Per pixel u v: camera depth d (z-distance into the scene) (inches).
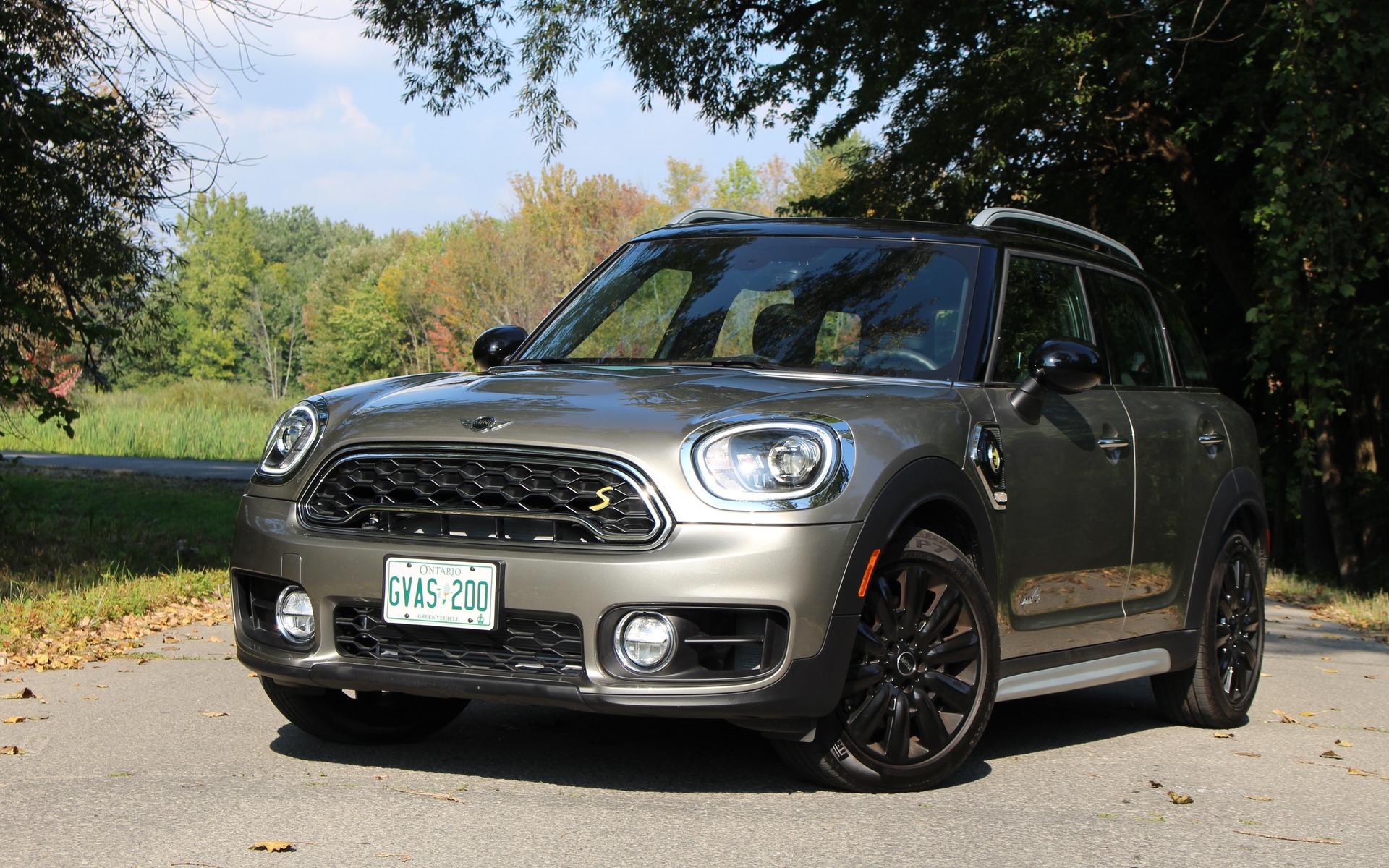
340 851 114.0
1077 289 186.9
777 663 129.9
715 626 130.6
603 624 128.3
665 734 169.3
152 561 385.1
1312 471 525.0
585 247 2041.1
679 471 130.3
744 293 173.8
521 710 185.2
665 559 127.7
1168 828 134.3
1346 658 293.9
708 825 126.3
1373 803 151.6
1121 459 177.9
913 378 156.6
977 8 561.9
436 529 135.5
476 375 161.5
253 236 3939.5
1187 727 202.4
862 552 132.7
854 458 135.2
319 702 155.2
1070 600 168.7
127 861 109.7
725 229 189.8
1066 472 165.8
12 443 1189.1
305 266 4731.8
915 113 631.8
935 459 143.0
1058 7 575.2
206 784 137.5
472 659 134.3
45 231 376.5
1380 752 184.5
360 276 3567.9
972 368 159.0
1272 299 496.4
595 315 182.2
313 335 3619.6
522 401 141.7
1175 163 591.5
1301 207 480.1
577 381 150.6
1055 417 166.9
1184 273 680.4
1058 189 663.1
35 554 379.6
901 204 679.1
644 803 134.1
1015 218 187.6
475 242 2084.2
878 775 140.0
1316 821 141.4
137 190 372.8
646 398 140.9
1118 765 167.5
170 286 410.3
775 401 140.1
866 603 137.5
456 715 168.4
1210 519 199.6
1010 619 157.1
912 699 142.5
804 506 130.6
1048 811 138.8
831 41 644.7
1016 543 156.2
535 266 2032.5
